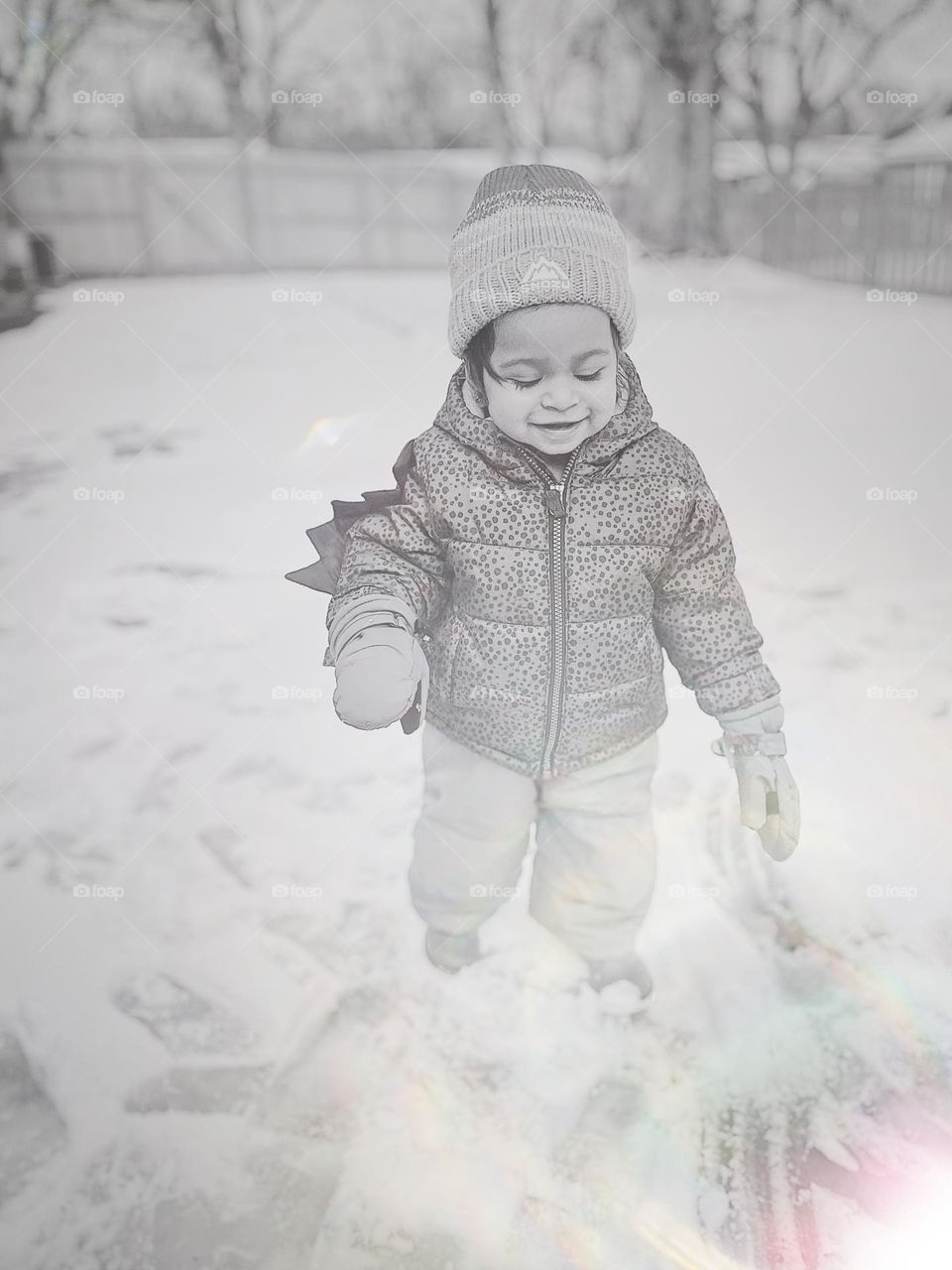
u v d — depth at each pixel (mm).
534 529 1378
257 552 3508
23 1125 1479
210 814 2164
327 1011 1652
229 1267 1282
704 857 1998
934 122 10008
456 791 1554
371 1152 1425
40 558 3479
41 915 1867
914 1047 1593
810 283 9195
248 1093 1512
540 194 1308
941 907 1867
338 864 2002
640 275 9062
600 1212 1349
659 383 5445
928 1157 1426
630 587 1421
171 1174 1396
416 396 5379
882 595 3098
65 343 7020
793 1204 1365
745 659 1498
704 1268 1286
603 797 1553
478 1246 1307
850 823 2088
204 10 11430
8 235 10414
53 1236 1317
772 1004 1671
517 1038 1604
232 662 2801
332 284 10328
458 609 1447
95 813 2168
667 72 10016
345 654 1333
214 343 6902
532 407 1312
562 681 1449
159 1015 1648
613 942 1636
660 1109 1493
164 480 4219
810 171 10031
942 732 2393
